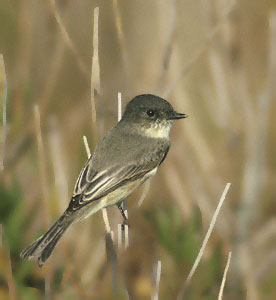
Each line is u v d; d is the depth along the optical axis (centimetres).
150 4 1538
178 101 1368
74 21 1578
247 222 1273
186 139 1390
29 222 1022
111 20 1572
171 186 1276
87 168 1009
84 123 1384
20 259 965
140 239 1196
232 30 1378
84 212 970
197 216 975
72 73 1500
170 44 1195
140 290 1121
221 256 985
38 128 979
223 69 1395
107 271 1001
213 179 1320
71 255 1052
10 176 1105
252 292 1083
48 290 932
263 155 1359
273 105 1510
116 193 1016
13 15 1518
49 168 1172
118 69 1490
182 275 962
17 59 1384
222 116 1407
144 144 1057
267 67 1499
